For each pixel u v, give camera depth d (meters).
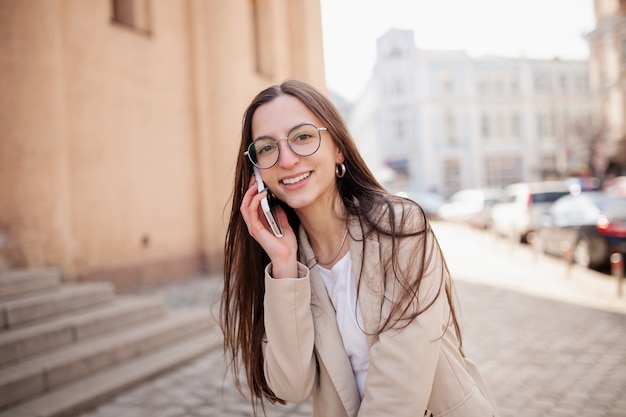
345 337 1.33
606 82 29.39
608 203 9.82
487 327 6.07
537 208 14.38
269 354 1.32
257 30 12.43
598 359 4.69
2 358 3.96
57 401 3.67
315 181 1.34
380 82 40.84
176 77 10.16
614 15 28.28
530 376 4.35
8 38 6.81
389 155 40.72
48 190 7.08
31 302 4.63
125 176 8.80
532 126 40.66
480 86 40.22
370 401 1.18
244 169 1.48
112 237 8.45
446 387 1.27
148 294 8.16
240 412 3.66
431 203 30.33
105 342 4.64
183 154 10.22
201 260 10.45
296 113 1.35
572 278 8.80
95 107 8.30
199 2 10.58
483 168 40.16
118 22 8.91
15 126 6.82
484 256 12.71
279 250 1.35
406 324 1.17
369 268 1.27
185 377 4.45
